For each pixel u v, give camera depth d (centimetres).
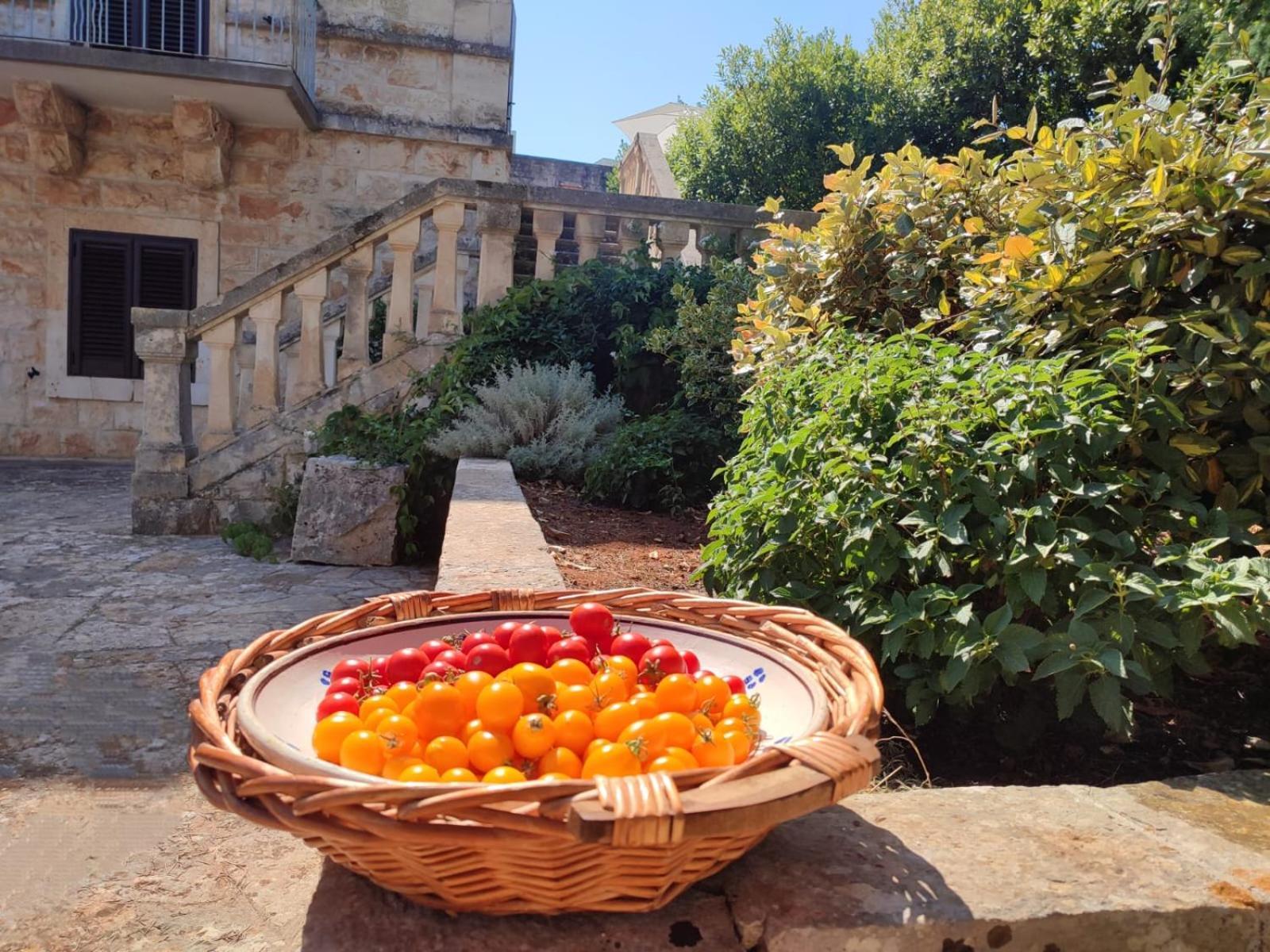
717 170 1633
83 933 244
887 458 260
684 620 192
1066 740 246
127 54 1063
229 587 608
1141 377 249
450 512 462
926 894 138
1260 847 156
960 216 411
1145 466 257
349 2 1233
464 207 811
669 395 732
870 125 1538
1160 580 212
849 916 132
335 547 678
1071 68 1343
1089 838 159
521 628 169
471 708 145
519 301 780
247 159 1232
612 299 788
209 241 1234
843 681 149
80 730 377
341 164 1252
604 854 115
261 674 149
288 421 786
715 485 618
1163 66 327
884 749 240
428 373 782
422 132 1258
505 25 1270
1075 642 206
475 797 107
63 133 1153
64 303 1220
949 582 249
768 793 109
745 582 282
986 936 134
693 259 1320
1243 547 257
